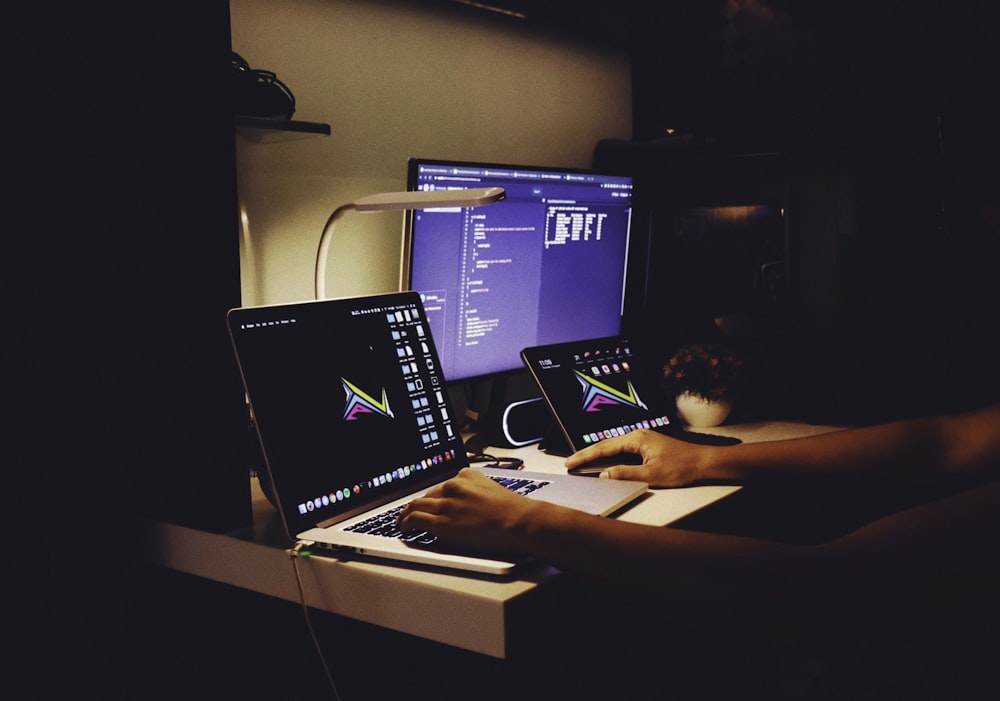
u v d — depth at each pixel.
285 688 1.40
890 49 2.01
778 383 1.92
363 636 1.48
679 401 1.85
